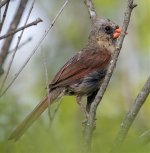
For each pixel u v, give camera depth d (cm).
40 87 1602
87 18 1820
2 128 1007
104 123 1304
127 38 1722
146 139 784
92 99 1195
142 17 1759
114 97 1658
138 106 884
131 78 1683
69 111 1461
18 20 1266
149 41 1730
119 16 1772
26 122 1016
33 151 668
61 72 1188
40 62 1669
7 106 1051
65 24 1803
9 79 1574
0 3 916
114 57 894
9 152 764
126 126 870
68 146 692
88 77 1195
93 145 705
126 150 627
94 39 1274
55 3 1806
